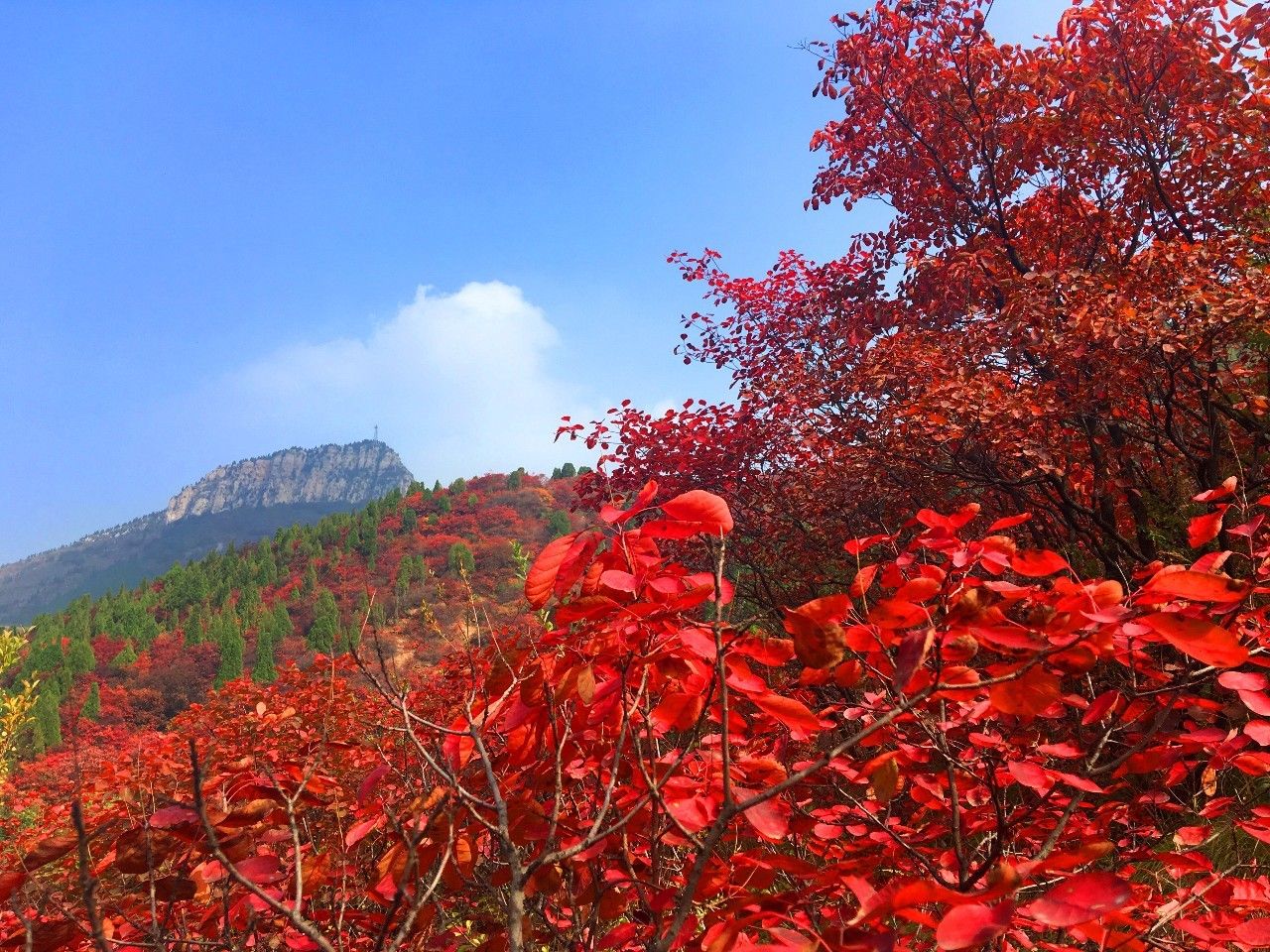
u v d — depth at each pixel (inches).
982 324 227.5
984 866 60.6
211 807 55.4
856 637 58.1
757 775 62.1
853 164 317.4
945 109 284.0
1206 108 234.5
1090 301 195.6
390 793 79.0
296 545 4613.7
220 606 4143.7
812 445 293.1
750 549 290.0
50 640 2925.7
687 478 304.5
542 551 55.3
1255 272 182.7
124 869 53.8
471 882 60.4
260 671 2313.0
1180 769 67.2
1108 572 205.6
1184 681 60.3
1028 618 52.2
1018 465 230.5
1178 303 179.9
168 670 2517.2
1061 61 251.6
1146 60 247.4
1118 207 273.3
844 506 271.6
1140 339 179.6
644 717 56.7
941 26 270.5
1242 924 52.6
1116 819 82.8
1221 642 42.7
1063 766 80.2
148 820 55.2
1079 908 36.1
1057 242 284.7
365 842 76.8
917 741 79.9
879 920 42.1
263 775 66.7
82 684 2495.1
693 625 52.4
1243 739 59.5
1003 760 71.1
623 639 53.4
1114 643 58.7
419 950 62.8
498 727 60.5
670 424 310.2
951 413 203.6
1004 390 210.8
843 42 286.4
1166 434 205.6
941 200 307.9
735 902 47.6
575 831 58.6
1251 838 93.0
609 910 61.0
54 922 52.9
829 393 288.7
